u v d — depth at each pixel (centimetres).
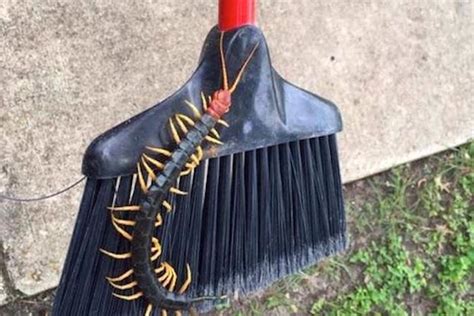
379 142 91
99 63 80
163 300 55
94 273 54
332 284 90
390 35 91
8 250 78
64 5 79
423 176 94
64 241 79
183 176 53
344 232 63
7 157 78
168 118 52
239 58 53
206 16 84
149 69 82
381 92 91
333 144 60
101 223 53
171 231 55
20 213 78
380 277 92
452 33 94
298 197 59
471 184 95
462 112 95
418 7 93
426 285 94
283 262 60
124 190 52
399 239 93
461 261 94
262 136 55
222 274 58
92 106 80
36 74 79
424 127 93
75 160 79
